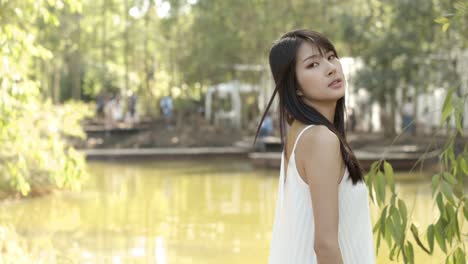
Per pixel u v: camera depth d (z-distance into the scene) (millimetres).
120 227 8867
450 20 3184
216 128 29656
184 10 29859
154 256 7098
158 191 13180
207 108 33906
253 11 25953
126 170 18141
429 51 20672
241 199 11961
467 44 18844
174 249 7465
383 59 20734
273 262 2248
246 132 28516
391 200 2861
